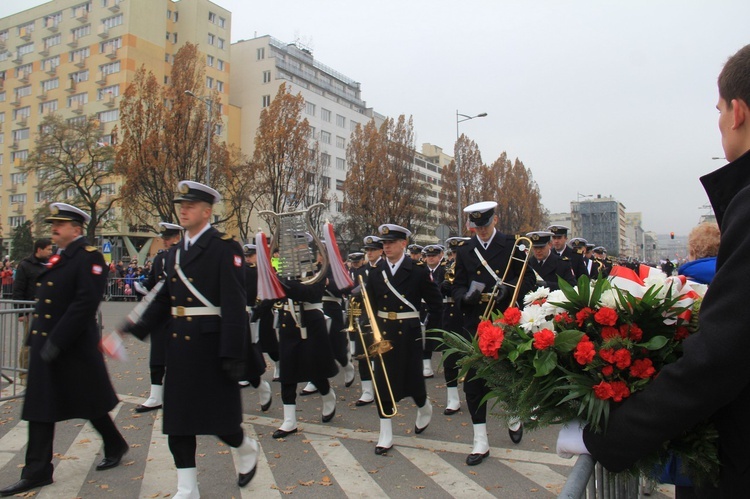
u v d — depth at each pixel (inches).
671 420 55.9
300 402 286.2
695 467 65.1
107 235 1690.5
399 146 1467.8
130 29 1791.3
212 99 1120.8
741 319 50.0
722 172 61.1
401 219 1456.7
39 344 170.9
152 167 1008.2
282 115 1190.3
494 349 78.4
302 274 226.4
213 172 1123.3
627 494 83.3
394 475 180.4
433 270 411.8
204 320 154.3
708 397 52.6
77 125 1259.8
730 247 54.3
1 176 2149.4
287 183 1175.0
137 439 216.2
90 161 1327.5
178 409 149.9
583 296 77.0
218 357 154.5
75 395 171.5
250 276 312.2
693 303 72.6
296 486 171.2
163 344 258.4
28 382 170.1
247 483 170.6
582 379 70.4
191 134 1066.1
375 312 218.8
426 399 223.6
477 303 201.5
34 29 2039.9
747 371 50.6
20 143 2084.2
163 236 310.2
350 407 273.7
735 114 61.4
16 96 2076.8
